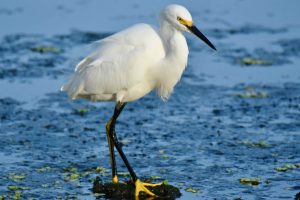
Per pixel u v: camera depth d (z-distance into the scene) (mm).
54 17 26219
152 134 15133
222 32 25062
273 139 14852
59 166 13180
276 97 18016
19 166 13094
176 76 12547
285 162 13492
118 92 12609
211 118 16297
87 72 12461
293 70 20531
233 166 13281
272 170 13070
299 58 21734
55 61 20828
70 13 26891
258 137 14969
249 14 27547
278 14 27516
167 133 15203
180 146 14391
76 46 22578
